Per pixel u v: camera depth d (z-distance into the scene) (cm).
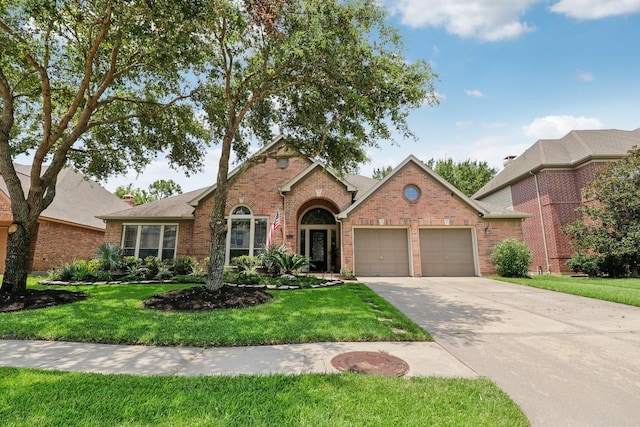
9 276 783
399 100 819
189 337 482
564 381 345
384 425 249
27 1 680
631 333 538
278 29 751
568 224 1616
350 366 382
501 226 1493
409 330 536
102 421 252
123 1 647
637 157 1470
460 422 254
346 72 796
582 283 1157
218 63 938
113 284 1073
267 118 1103
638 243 1386
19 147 1099
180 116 1118
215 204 854
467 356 423
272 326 546
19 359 401
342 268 1430
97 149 1154
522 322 614
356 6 767
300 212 1662
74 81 1051
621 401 300
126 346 461
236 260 1405
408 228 1511
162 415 261
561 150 1948
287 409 271
